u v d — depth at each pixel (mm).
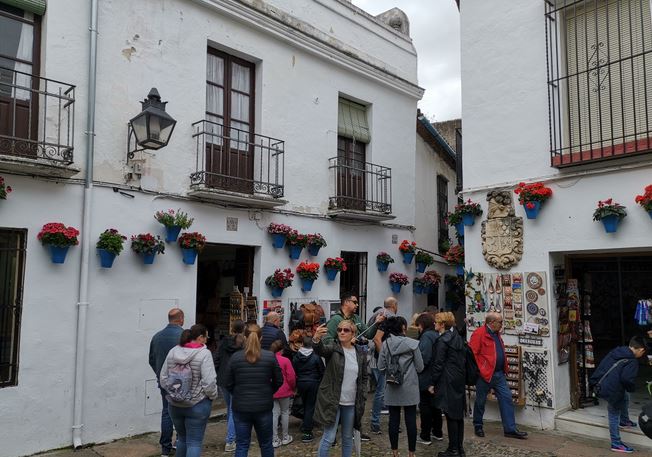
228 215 7996
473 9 8266
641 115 6691
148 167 7098
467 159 8164
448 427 5898
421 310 11586
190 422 4941
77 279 6312
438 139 13227
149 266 6996
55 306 6113
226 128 8258
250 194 7910
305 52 9367
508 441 6531
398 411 5777
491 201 7789
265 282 8398
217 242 7820
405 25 12109
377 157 10742
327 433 5168
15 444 5730
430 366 6270
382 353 5840
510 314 7461
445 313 6285
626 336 7535
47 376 6004
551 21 7375
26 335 5883
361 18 10609
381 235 10664
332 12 9969
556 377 7102
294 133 9094
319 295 9227
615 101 6934
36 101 6285
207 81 8102
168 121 6414
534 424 7148
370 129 10727
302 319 7113
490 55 8016
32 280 5961
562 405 7188
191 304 7402
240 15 8250
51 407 6020
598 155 6844
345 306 6605
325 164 9594
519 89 7656
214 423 7371
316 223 9336
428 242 12906
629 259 7492
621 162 6578
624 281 7539
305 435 6555
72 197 6340
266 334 6660
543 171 7320
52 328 6074
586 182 6891
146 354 6891
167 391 4965
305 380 6527
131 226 6867
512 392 7207
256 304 8289
